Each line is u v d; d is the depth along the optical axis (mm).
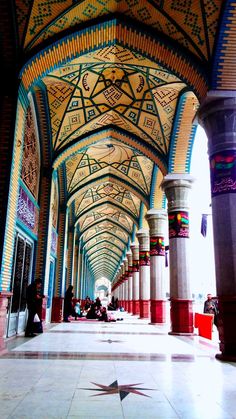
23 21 4797
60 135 8055
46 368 3498
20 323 6543
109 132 8766
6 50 4863
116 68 7113
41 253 7648
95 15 5281
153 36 5344
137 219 13906
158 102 7562
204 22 4793
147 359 4152
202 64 4965
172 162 7836
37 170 7715
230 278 4395
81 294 18703
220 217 4598
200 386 2920
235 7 4496
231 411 2285
